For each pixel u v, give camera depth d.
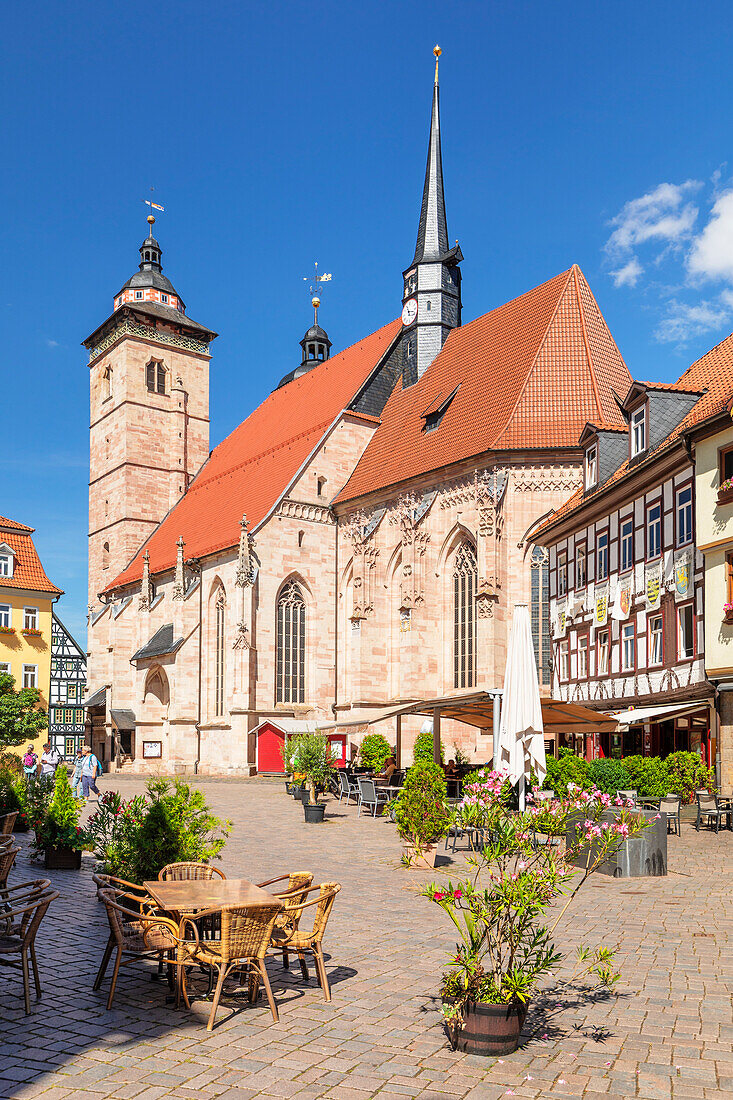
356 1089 8.44
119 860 14.48
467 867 22.06
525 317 60.47
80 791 39.75
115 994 11.34
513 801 22.73
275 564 65.44
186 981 11.82
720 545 32.72
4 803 25.31
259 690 63.56
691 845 25.72
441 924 15.55
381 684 61.94
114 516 89.88
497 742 25.61
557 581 49.53
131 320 89.56
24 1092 8.30
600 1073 8.88
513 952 9.84
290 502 66.44
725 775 32.03
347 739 62.00
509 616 52.09
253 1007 10.83
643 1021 10.41
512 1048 9.39
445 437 59.72
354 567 64.62
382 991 11.48
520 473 52.66
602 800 11.16
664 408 39.00
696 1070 8.96
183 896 10.95
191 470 92.00
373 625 62.31
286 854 24.16
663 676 37.31
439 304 69.12
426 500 58.16
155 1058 9.15
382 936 14.61
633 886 19.42
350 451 69.44
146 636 76.62
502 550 52.41
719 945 14.01
